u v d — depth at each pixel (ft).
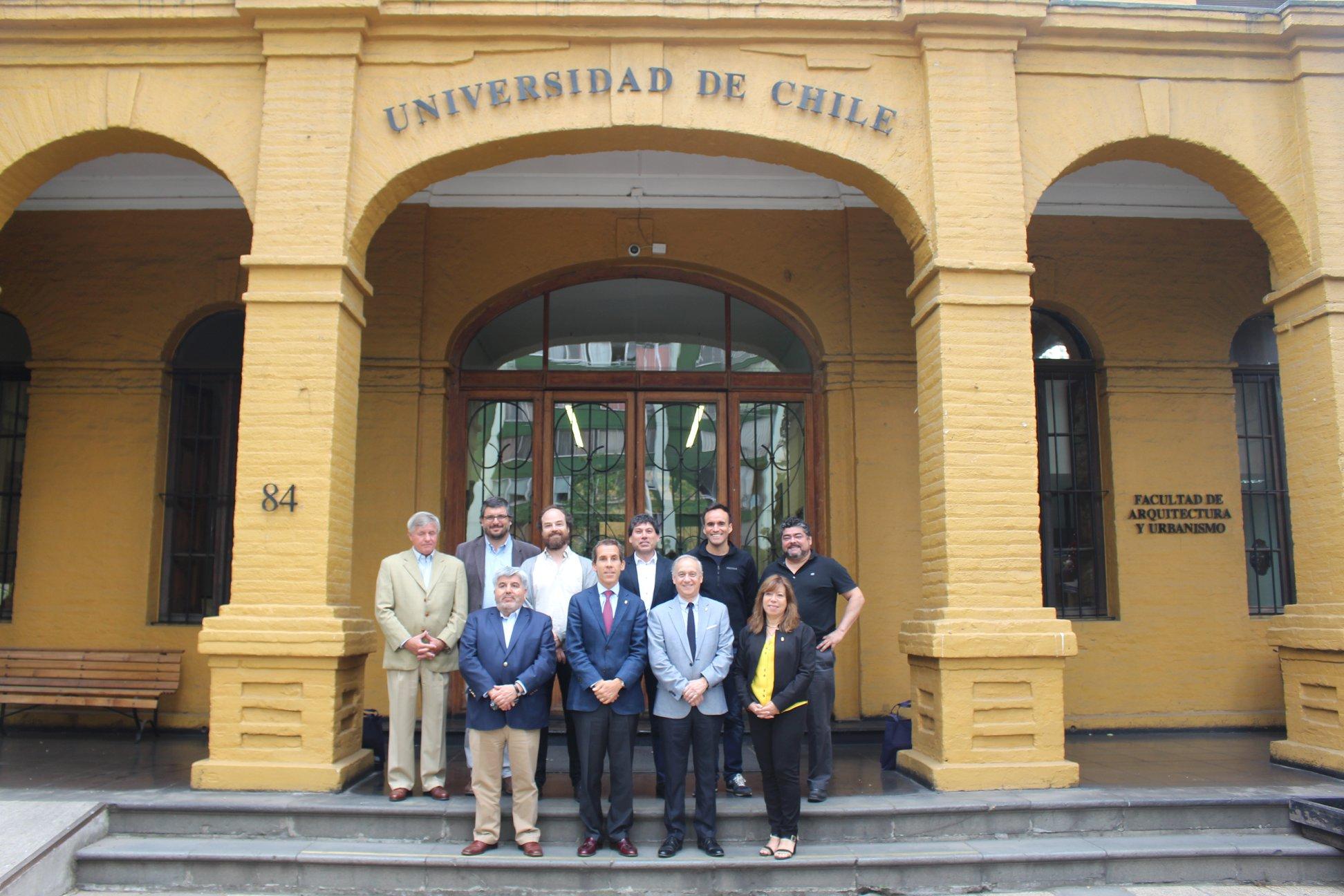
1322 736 22.47
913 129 22.99
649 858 17.30
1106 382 30.68
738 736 19.86
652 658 17.76
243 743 20.17
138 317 29.89
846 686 28.73
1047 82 23.34
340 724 20.83
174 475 30.07
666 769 17.85
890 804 18.99
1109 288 31.01
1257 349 31.76
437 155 22.49
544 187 30.42
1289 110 23.77
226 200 30.27
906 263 30.63
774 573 18.31
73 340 29.78
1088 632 29.48
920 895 17.40
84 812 18.20
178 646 28.68
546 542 19.95
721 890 17.15
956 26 22.86
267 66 22.22
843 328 30.42
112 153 23.66
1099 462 30.96
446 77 22.74
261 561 20.67
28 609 28.81
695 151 23.79
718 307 31.37
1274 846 18.40
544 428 30.48
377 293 29.86
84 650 28.25
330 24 22.20
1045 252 31.04
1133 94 23.45
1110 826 19.13
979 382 21.80
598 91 22.76
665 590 19.51
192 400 30.45
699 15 22.61
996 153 22.59
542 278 30.71
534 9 22.44
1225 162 23.63
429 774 19.39
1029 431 21.74
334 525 21.21
